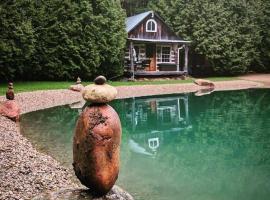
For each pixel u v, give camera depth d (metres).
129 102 22.58
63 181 7.73
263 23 43.22
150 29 36.62
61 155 10.23
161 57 38.50
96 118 4.83
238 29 41.16
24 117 16.20
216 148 12.34
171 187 8.42
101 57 30.77
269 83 33.72
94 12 31.03
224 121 17.27
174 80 34.38
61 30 28.77
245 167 10.14
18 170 8.05
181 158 11.05
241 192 8.22
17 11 25.08
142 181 8.80
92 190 5.06
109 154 4.84
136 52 37.06
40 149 10.84
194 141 13.48
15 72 27.94
